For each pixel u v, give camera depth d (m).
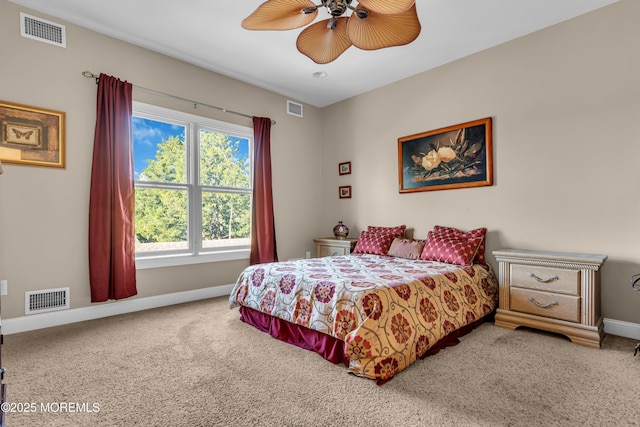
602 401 1.67
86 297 3.02
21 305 2.71
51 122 2.85
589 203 2.78
